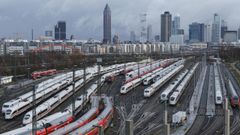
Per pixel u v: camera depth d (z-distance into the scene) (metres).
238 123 138.75
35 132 113.06
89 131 115.81
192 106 172.50
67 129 117.44
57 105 174.62
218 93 183.12
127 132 62.34
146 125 136.62
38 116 147.50
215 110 163.12
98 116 135.50
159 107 171.00
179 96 193.38
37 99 178.00
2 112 159.00
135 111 162.38
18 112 156.12
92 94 195.12
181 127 132.88
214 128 131.38
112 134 124.94
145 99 192.50
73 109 148.75
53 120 130.75
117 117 151.12
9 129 133.38
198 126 134.38
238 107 167.12
